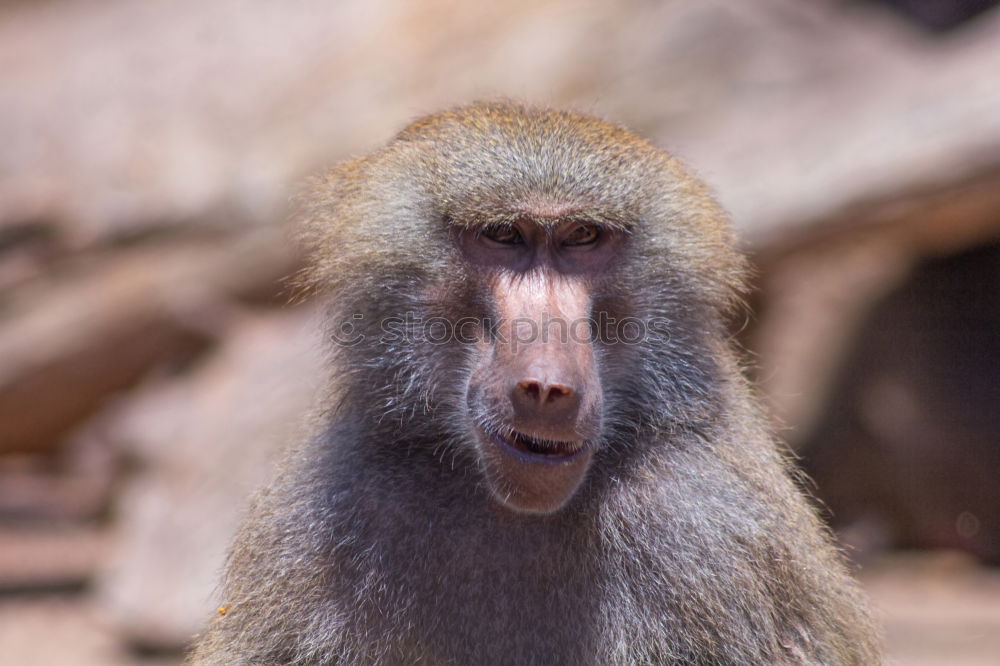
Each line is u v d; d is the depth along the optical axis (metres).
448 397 7.93
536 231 7.64
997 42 18.45
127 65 24.67
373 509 7.70
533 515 7.61
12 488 22.27
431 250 7.88
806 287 22.81
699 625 7.39
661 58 20.39
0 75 25.45
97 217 22.34
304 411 8.95
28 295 22.16
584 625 7.54
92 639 16.81
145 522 17.80
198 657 8.43
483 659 7.60
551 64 21.08
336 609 7.64
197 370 21.23
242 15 24.86
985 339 20.98
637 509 7.59
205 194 22.11
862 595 8.39
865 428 20.67
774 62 19.69
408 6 23.31
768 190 18.44
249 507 8.34
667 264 7.92
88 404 22.33
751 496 7.57
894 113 18.12
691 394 7.85
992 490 19.83
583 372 7.37
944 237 18.83
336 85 22.80
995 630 16.00
